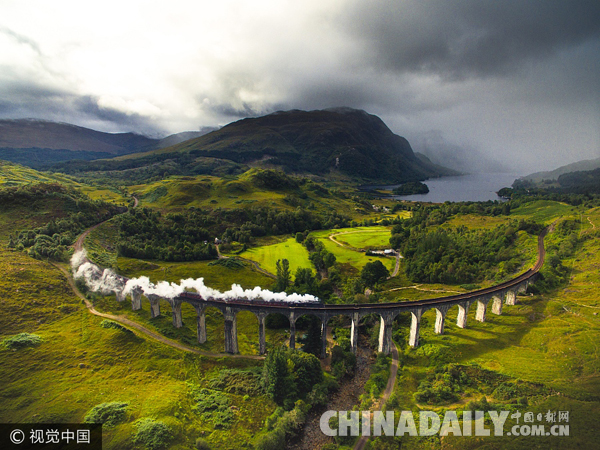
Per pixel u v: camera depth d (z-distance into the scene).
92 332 99.06
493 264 153.25
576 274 130.25
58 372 82.50
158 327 109.44
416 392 84.56
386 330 101.75
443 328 107.62
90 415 69.81
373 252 188.25
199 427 71.94
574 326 97.88
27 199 181.75
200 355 97.88
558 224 173.12
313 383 88.94
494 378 83.75
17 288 110.31
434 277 149.75
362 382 94.06
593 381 78.12
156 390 80.81
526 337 100.12
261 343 102.88
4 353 84.69
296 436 74.06
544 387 77.88
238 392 83.62
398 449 67.75
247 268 171.25
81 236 166.00
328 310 100.88
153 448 63.91
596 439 62.50
